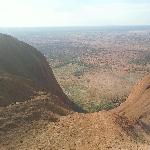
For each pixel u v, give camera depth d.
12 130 31.25
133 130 35.25
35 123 33.12
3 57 58.22
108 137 30.39
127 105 59.28
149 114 49.12
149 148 28.97
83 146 28.17
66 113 38.78
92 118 35.06
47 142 29.11
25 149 27.97
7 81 43.25
